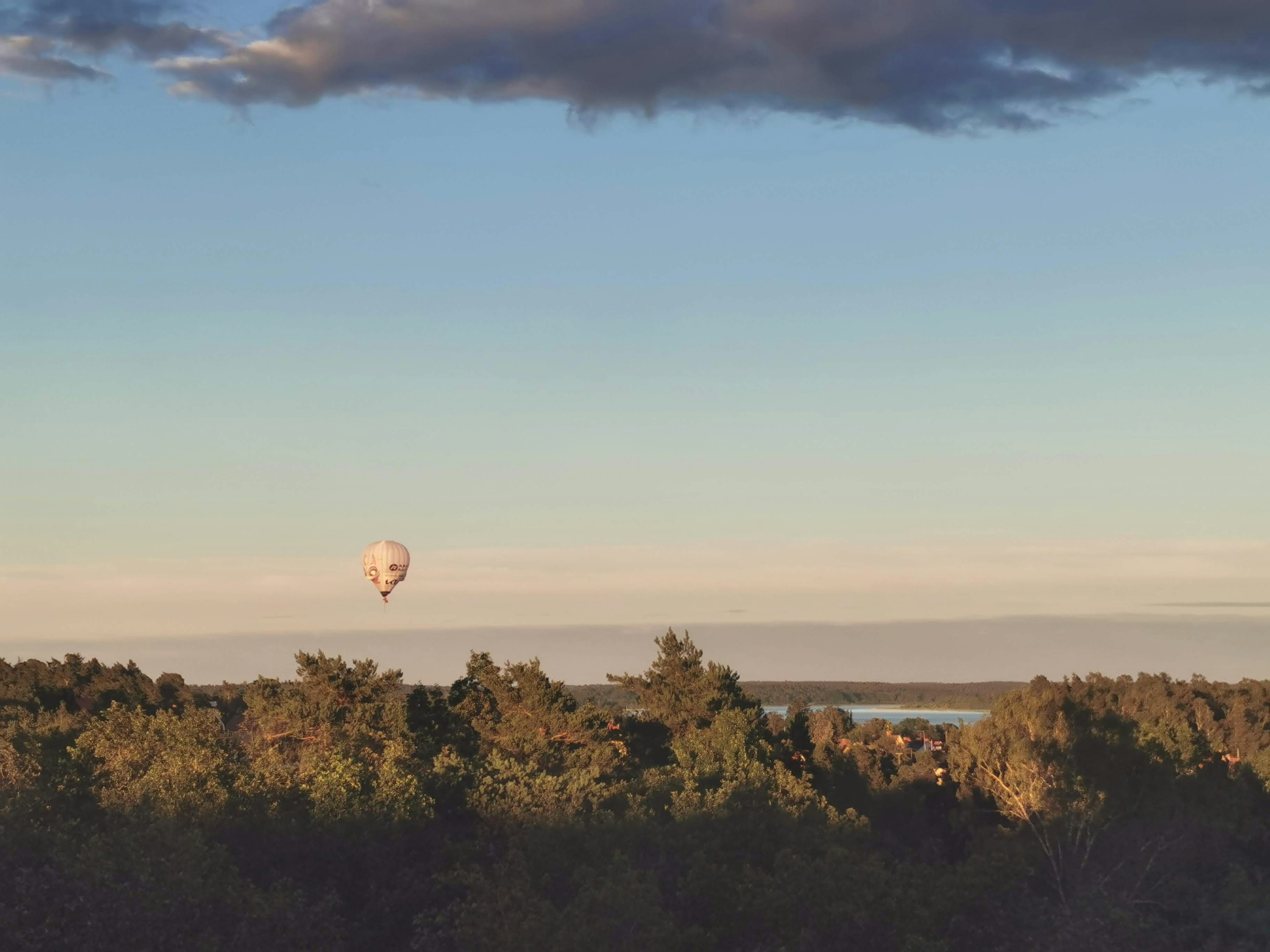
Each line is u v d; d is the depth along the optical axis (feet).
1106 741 199.93
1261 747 300.81
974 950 109.70
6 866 80.53
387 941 104.17
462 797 133.90
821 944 100.58
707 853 112.06
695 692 238.68
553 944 88.02
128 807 107.34
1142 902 172.86
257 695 178.81
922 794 255.91
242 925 82.84
